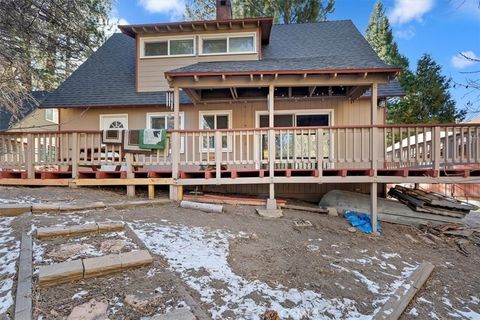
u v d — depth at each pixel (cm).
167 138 679
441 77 1825
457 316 318
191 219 508
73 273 267
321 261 404
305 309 278
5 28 607
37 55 777
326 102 852
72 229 370
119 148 695
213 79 641
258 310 262
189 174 695
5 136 671
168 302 247
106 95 907
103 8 995
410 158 614
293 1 1570
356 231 586
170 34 925
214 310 254
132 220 458
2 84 719
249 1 1612
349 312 286
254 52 903
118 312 230
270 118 642
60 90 934
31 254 307
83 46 862
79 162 673
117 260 296
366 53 870
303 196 854
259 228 514
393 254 483
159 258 327
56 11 677
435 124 595
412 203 694
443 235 611
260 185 859
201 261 337
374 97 614
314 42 998
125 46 1138
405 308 315
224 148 865
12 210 446
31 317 216
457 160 594
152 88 928
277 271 349
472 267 470
